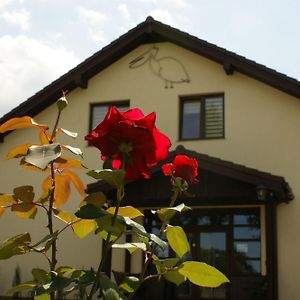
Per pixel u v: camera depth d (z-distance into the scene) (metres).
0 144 14.71
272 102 12.76
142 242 1.71
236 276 11.62
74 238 13.30
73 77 14.15
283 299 11.42
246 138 12.73
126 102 14.12
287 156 12.34
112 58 14.27
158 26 13.74
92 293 1.47
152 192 11.14
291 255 11.62
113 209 1.75
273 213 10.88
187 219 12.50
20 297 12.12
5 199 1.73
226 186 10.83
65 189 1.80
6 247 1.62
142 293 10.79
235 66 12.93
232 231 12.14
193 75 13.59
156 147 1.55
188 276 1.68
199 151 12.94
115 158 1.55
